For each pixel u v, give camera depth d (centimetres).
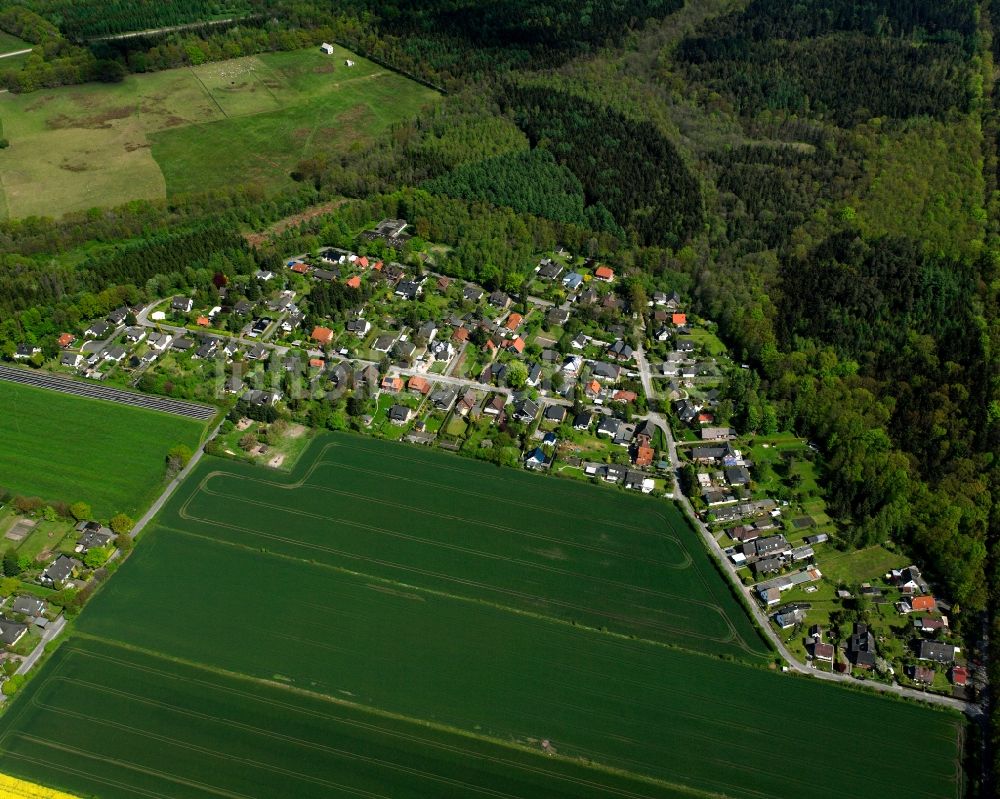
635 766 18238
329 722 18788
